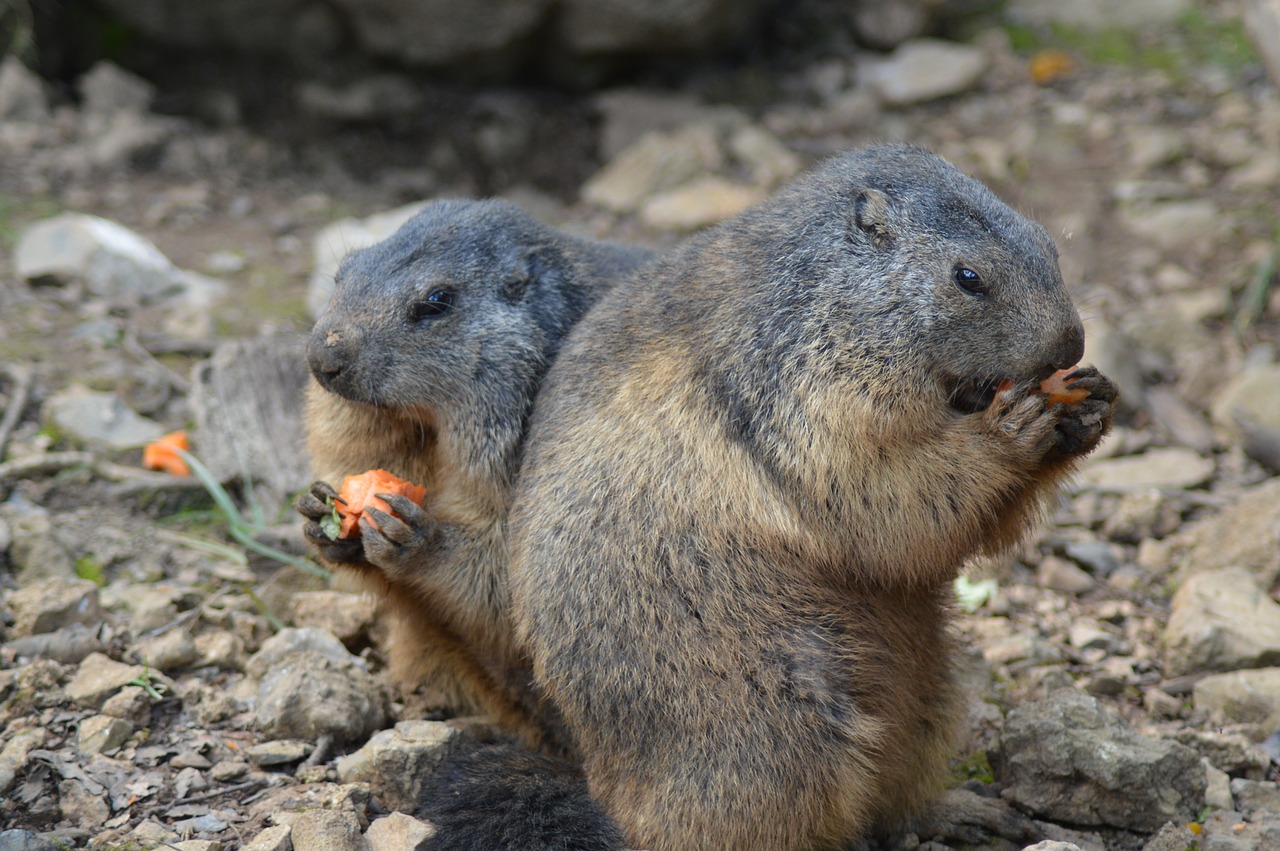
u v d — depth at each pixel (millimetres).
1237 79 21359
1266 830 8898
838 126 21219
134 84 21062
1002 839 9062
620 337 8938
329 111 21078
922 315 8367
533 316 9664
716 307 8648
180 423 14195
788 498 8305
